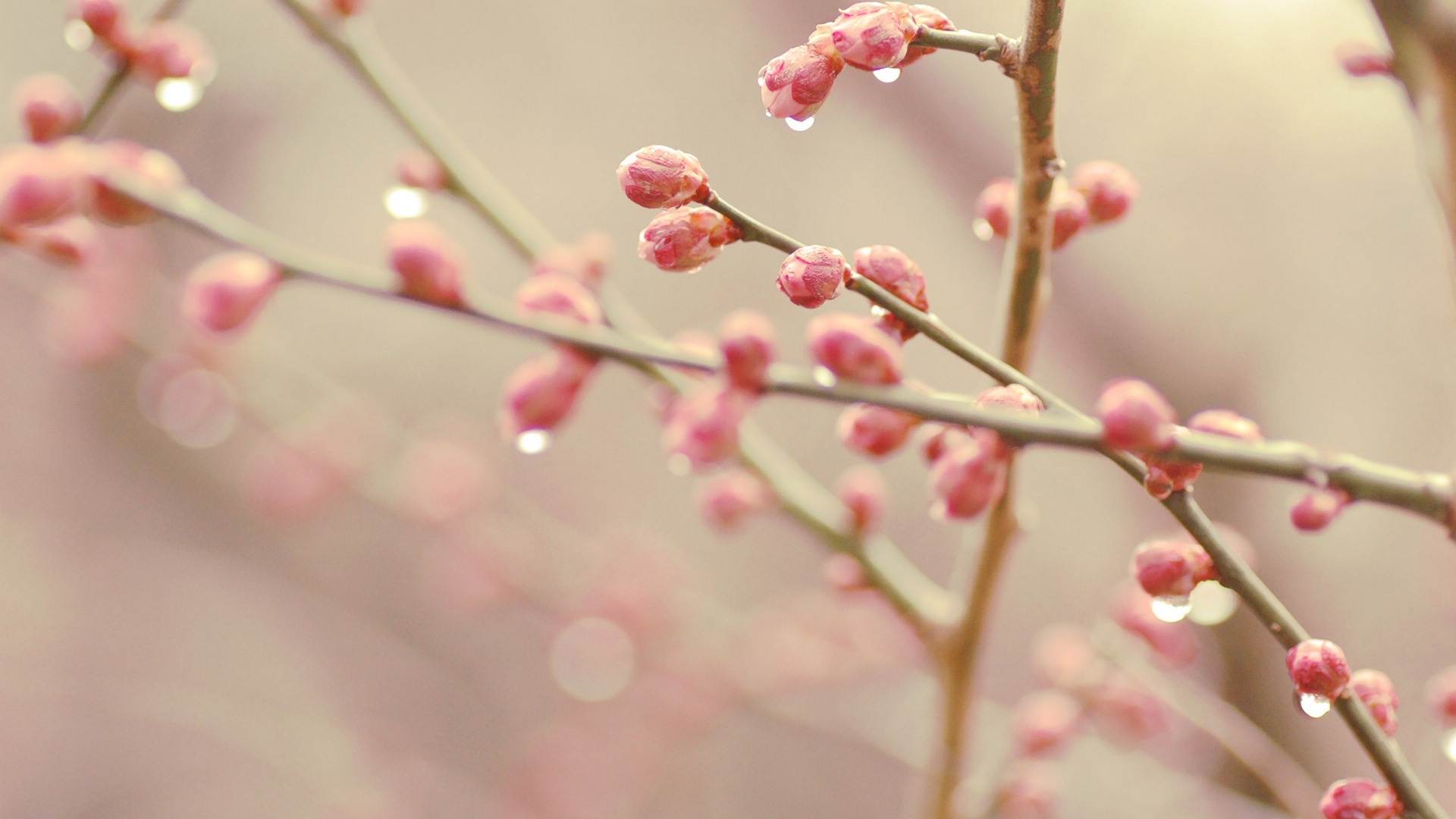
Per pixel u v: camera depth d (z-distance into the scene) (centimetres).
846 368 43
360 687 121
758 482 51
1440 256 84
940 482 44
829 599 78
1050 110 43
